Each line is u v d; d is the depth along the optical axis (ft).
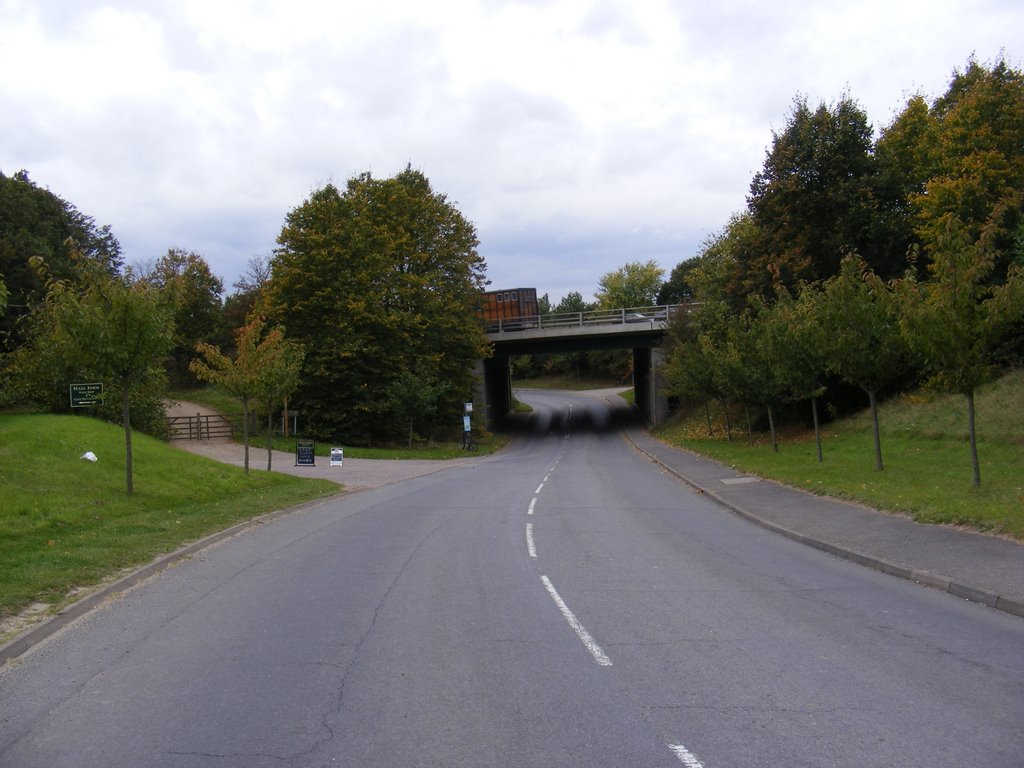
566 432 217.36
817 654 22.48
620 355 393.09
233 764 15.47
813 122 126.21
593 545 42.96
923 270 122.21
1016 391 86.28
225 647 23.63
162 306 58.85
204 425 155.22
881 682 19.95
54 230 162.81
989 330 50.42
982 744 16.01
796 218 128.36
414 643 23.93
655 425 200.03
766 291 132.26
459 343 176.76
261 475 81.61
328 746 16.29
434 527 50.70
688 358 137.69
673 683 20.07
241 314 229.66
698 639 24.21
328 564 37.58
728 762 15.33
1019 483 51.96
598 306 416.87
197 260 215.51
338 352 148.05
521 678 20.54
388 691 19.62
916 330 51.90
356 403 153.07
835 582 32.68
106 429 82.89
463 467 119.24
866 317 67.00
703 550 41.16
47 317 98.07
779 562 37.50
